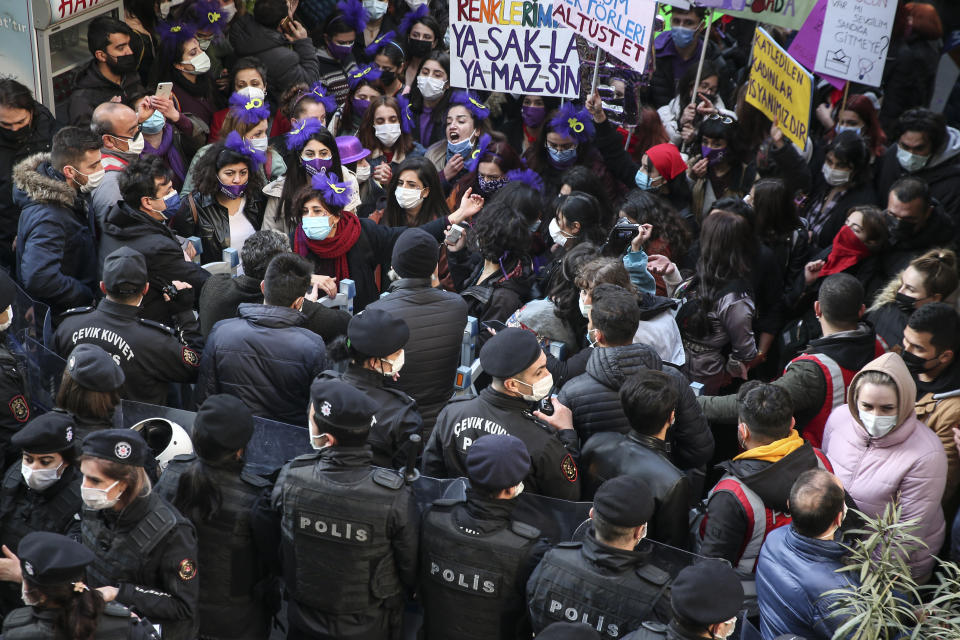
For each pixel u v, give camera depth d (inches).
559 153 293.6
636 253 205.9
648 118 310.0
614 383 166.2
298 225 232.7
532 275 227.3
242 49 317.4
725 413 190.5
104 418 158.4
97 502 134.8
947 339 183.6
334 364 173.3
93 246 224.8
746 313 220.8
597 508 133.7
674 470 154.4
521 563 139.6
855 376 172.2
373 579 143.1
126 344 178.2
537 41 292.4
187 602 139.9
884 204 288.2
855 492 170.7
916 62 368.2
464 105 295.1
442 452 159.9
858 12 304.5
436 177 259.6
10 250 247.3
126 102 268.4
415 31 352.8
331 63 351.6
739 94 324.5
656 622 131.3
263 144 257.6
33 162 223.6
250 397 173.6
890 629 133.7
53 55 289.7
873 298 244.7
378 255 244.5
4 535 153.3
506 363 151.3
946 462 169.0
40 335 200.8
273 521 148.7
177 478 149.9
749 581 153.8
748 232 225.3
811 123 354.6
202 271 213.0
